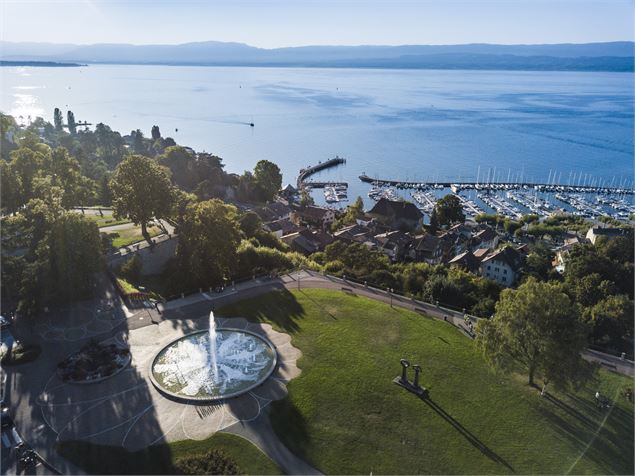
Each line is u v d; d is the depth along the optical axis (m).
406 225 149.75
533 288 45.88
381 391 49.91
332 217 158.75
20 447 40.09
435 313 67.56
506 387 50.22
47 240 59.91
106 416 44.59
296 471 39.62
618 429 26.38
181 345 56.53
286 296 70.44
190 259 72.38
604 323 51.41
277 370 52.91
